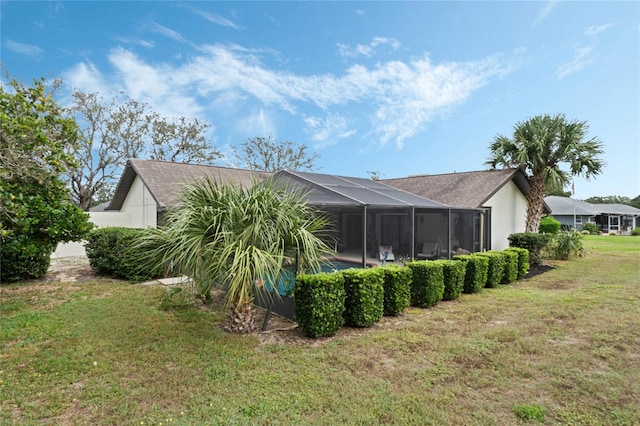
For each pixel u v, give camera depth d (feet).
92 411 13.17
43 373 16.02
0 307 26.40
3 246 25.05
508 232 65.62
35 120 24.09
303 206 23.63
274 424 12.44
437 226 58.23
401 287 25.45
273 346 19.62
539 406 13.60
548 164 60.18
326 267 24.09
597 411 13.33
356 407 13.51
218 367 16.78
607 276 41.91
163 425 12.37
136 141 104.12
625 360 17.71
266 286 22.56
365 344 19.81
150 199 55.77
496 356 18.17
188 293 25.95
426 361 17.63
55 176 25.64
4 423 12.35
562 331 21.83
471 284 32.48
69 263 50.75
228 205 20.77
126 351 18.52
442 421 12.70
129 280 36.32
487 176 63.87
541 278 41.06
